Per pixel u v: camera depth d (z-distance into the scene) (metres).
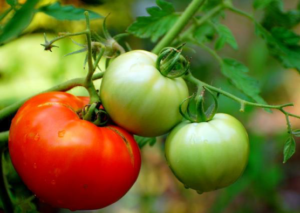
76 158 0.43
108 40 0.49
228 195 0.93
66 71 0.81
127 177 0.45
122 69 0.45
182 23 0.54
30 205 0.57
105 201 0.45
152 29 0.56
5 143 0.50
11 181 0.57
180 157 0.45
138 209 1.18
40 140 0.43
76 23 0.80
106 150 0.44
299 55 0.59
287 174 1.46
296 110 1.70
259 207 1.12
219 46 0.59
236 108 0.75
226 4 0.60
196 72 0.94
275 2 0.60
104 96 0.45
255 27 0.59
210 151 0.44
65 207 0.45
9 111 0.49
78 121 0.45
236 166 0.45
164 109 0.45
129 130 0.46
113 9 0.89
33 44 0.81
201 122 0.46
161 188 1.27
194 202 1.20
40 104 0.45
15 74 0.79
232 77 0.57
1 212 0.56
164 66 0.45
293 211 1.13
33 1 0.39
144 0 0.94
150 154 1.25
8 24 0.39
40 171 0.43
